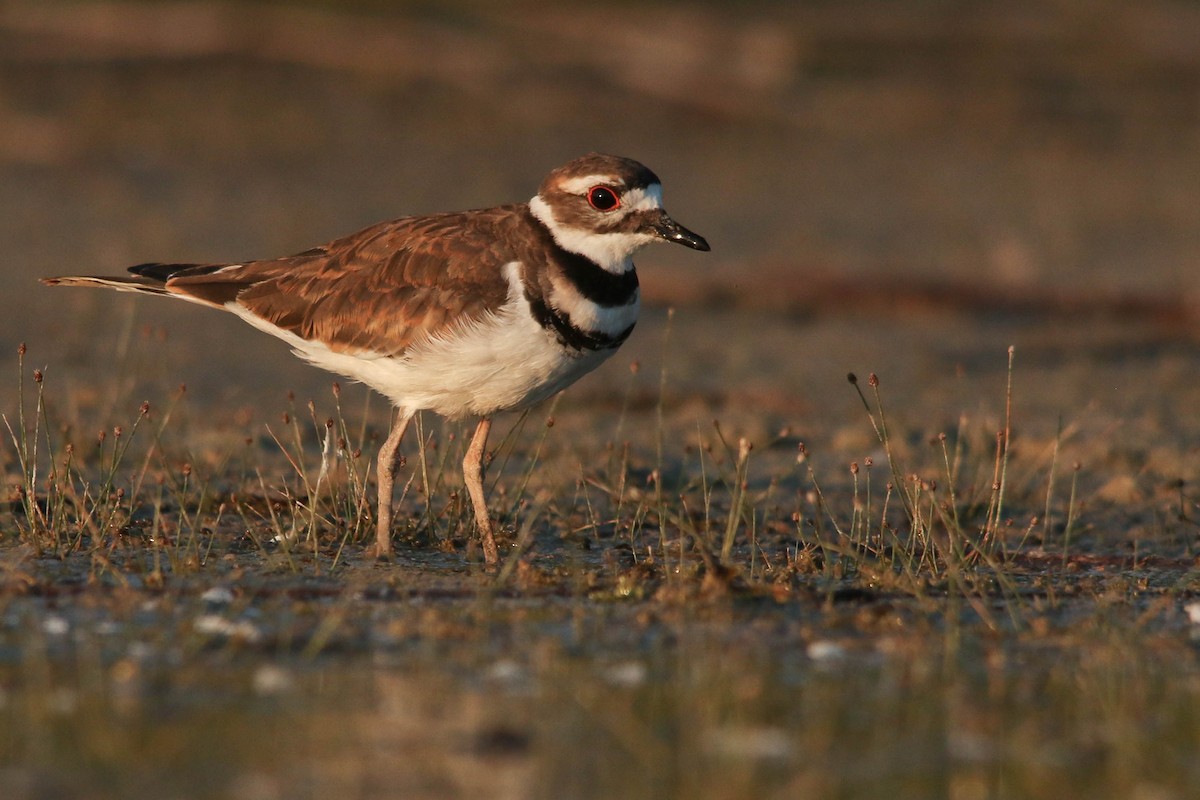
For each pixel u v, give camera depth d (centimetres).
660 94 5022
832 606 1304
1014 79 5550
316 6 5238
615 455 1822
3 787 898
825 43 5719
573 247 1371
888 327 2738
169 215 3491
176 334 2488
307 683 1077
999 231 3712
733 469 1809
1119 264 3359
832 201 4053
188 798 889
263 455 1778
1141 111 5297
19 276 2823
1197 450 1831
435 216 1438
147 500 1573
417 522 1525
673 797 905
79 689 1055
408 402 1417
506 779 923
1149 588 1393
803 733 1008
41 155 3944
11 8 4991
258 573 1352
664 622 1244
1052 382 2325
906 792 922
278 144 4238
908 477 1590
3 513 1488
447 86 4881
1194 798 923
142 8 5050
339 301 1404
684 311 2819
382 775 925
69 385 2053
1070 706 1069
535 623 1232
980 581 1391
